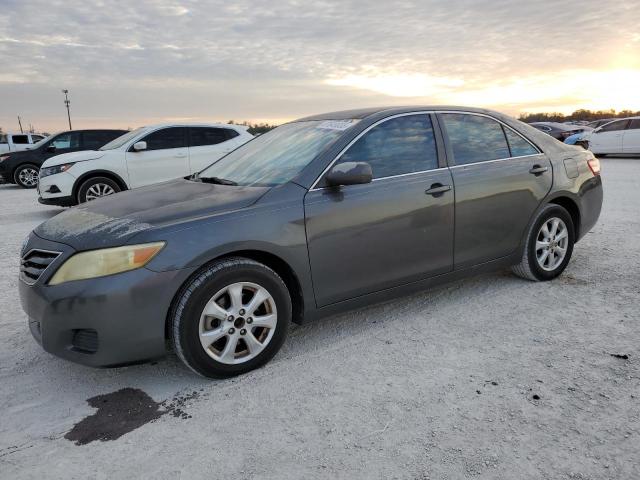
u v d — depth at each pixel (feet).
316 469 7.38
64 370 10.71
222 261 9.77
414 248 11.98
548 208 14.49
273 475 7.29
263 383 9.85
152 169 31.78
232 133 34.65
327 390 9.50
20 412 9.17
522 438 7.86
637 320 12.03
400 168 11.96
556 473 7.09
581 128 72.23
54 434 8.48
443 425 8.27
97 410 9.18
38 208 35.06
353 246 11.08
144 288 9.06
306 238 10.48
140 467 7.57
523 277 14.96
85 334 9.32
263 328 10.36
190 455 7.80
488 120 13.93
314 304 10.88
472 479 7.04
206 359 9.67
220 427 8.50
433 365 10.28
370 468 7.35
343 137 11.52
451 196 12.41
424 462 7.42
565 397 8.93
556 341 11.12
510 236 13.78
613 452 7.47
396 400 9.06
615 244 19.04
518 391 9.18
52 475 7.45
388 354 10.84
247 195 10.53
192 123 33.35
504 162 13.67
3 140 68.18
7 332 12.70
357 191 11.19
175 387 9.88
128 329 9.09
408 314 12.98
